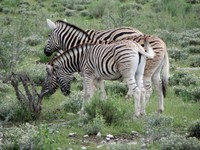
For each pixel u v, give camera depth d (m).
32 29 42.44
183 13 50.94
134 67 18.09
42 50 34.19
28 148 13.93
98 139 15.96
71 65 19.41
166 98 22.48
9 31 35.59
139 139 15.86
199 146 14.31
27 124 15.92
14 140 14.45
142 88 18.52
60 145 15.11
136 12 48.62
